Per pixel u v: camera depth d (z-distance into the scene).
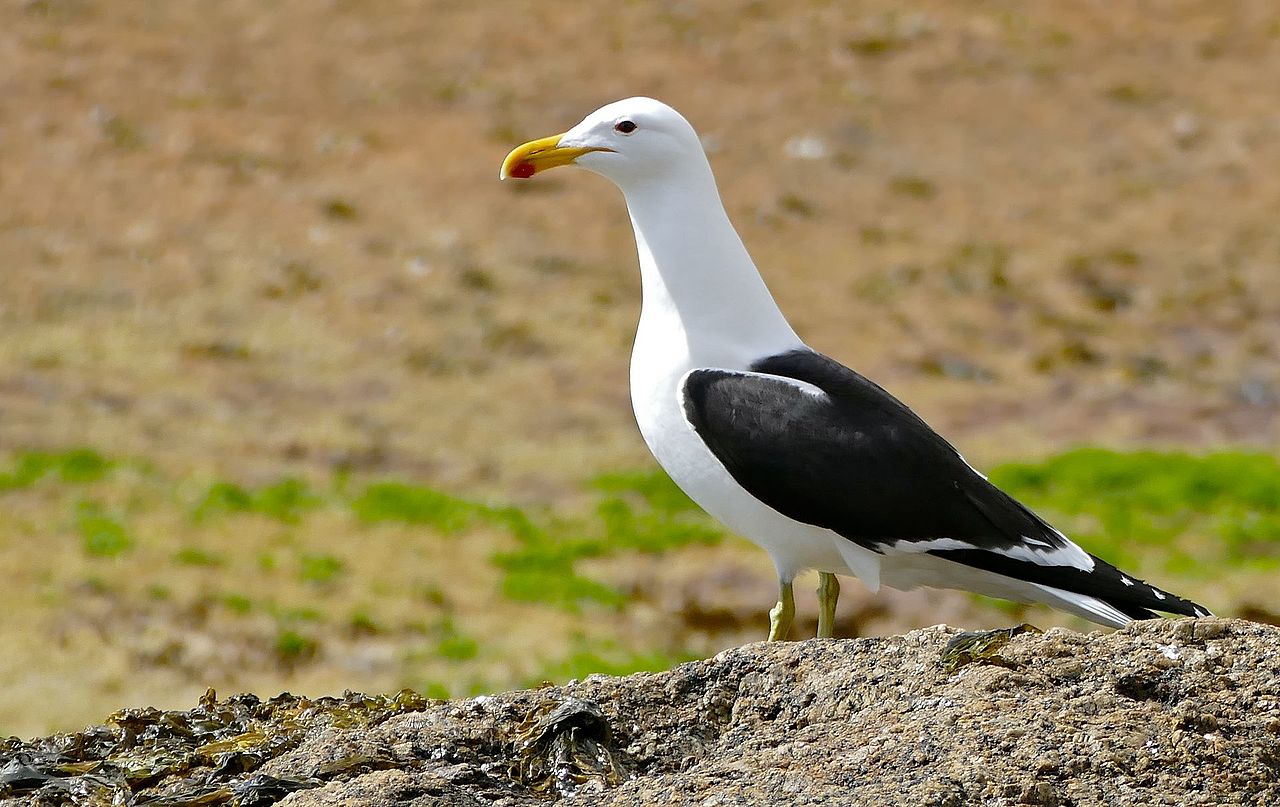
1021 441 20.52
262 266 24.89
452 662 13.60
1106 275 26.31
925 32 33.84
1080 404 22.08
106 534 15.70
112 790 6.07
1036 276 26.19
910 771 5.43
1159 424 21.42
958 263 26.38
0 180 26.47
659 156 7.91
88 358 21.86
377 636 14.08
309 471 18.64
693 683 6.24
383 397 21.44
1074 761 5.45
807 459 7.48
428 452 19.67
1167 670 5.87
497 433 20.48
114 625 13.75
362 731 6.17
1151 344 24.23
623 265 25.91
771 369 7.80
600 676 6.37
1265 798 5.41
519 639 14.25
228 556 15.57
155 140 28.08
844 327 24.12
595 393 21.94
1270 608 15.03
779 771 5.53
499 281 25.02
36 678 12.68
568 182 28.44
